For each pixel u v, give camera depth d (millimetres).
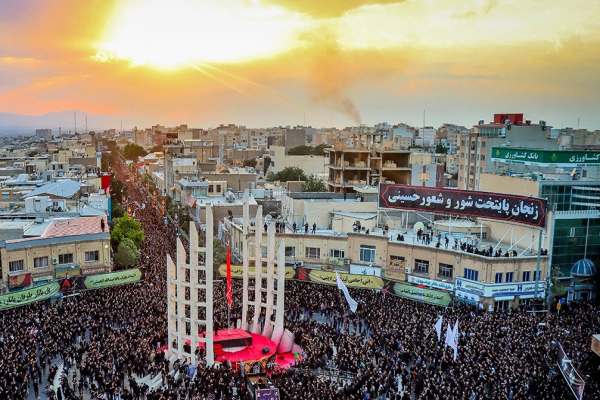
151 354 50531
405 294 66125
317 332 56219
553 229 69688
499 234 77812
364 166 110812
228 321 58656
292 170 156625
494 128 118500
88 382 45938
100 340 51188
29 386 45594
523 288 66938
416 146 195250
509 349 49250
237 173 136500
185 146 196500
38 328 53000
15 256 65625
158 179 176500
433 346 50500
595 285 71062
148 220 122875
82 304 60188
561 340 51812
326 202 89125
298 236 79250
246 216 60188
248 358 53094
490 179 81938
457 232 79625
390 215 87750
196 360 51656
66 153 187375
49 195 98688
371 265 75438
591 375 45469
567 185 72188
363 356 49188
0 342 49625
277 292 57562
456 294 68438
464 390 40438
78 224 76500
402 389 43625
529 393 41531
